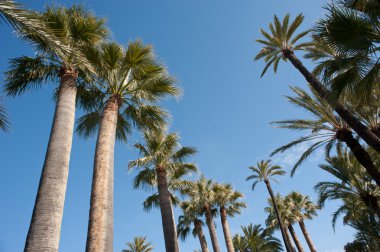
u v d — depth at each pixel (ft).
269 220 130.62
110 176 26.37
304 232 129.18
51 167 20.11
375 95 44.29
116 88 33.14
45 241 17.03
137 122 38.22
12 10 15.75
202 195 92.12
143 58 32.30
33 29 16.88
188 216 96.07
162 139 55.67
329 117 52.16
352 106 46.93
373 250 51.42
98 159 26.91
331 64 32.83
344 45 30.09
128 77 34.91
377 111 49.39
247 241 123.24
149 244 111.86
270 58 60.75
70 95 25.38
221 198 94.89
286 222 125.18
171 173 56.34
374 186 59.72
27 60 29.07
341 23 29.01
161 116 37.52
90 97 35.35
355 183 59.36
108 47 31.17
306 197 136.77
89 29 30.45
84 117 37.24
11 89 29.45
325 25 29.55
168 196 49.21
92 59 30.48
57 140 21.74
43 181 19.38
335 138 52.80
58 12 28.37
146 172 54.95
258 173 106.83
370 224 49.62
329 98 34.68
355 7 30.12
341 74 32.94
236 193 97.96
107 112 30.81
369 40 29.04
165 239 43.91
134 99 35.70
